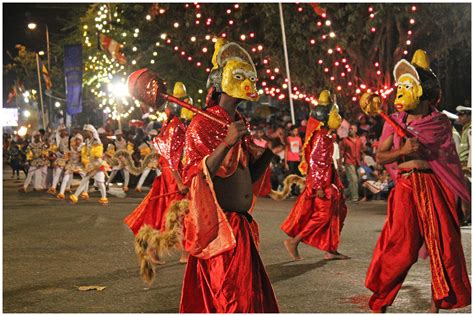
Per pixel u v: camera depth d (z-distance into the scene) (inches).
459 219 253.0
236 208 205.9
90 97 1558.8
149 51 1203.9
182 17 1011.9
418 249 248.4
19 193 793.6
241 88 204.2
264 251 397.1
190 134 199.8
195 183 194.9
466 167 513.3
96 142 666.2
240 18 976.9
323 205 363.6
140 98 206.1
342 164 695.7
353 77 912.9
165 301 281.4
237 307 196.1
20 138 1229.7
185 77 1188.5
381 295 250.2
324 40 885.8
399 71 250.2
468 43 884.6
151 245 212.8
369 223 511.5
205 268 202.7
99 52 1250.0
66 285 309.6
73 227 491.5
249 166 216.2
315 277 326.6
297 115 1031.6
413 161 249.6
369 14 853.2
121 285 309.6
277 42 960.9
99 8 1307.8
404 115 252.4
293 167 737.0
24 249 399.5
